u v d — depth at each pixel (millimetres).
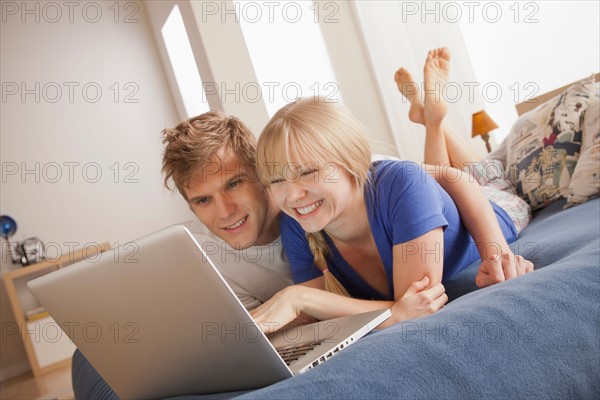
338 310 1237
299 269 1562
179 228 859
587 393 817
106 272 920
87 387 1438
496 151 2586
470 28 3914
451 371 794
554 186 2154
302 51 4707
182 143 1509
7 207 5629
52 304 982
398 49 4445
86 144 5859
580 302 897
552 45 3479
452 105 4047
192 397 1022
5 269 5527
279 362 896
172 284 889
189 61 5480
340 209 1324
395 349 828
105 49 5992
